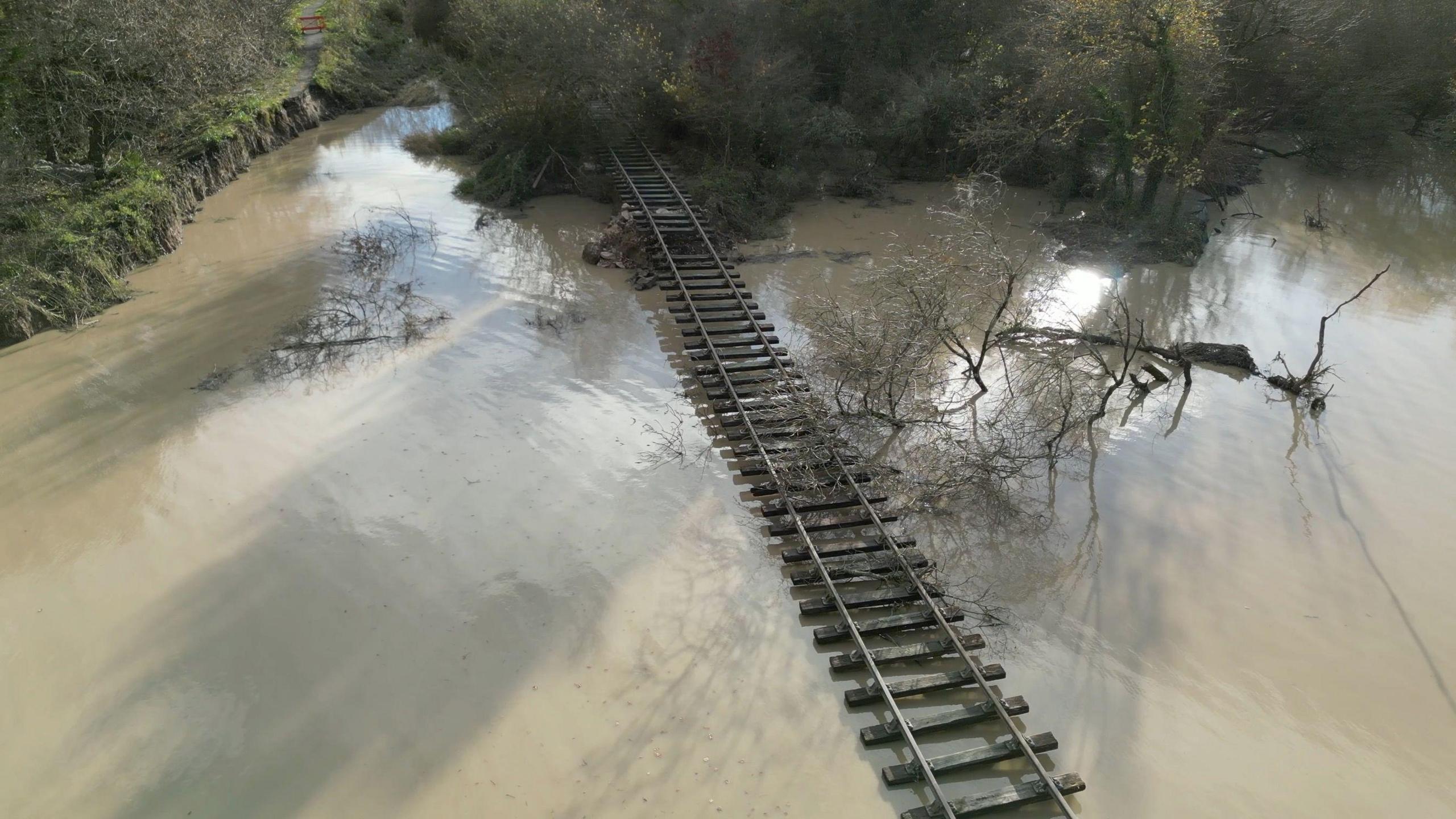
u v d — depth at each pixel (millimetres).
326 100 31484
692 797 6676
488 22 24109
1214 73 20297
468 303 15578
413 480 10484
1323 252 18562
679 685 7699
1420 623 8508
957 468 10844
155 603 8672
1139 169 20203
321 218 20188
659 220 18906
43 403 12383
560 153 22938
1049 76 20844
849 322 12945
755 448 11141
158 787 6828
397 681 7723
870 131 24422
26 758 7105
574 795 6691
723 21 24500
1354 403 12477
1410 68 24547
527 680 7734
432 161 25484
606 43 22438
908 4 25656
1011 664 8000
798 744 7164
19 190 15328
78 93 18188
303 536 9562
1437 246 19031
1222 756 7121
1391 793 6832
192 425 11719
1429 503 10281
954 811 6469
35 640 8266
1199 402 12609
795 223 20469
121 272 16891
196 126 23438
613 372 13195
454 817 6535
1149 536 9773
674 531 9688
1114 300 15891
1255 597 8859
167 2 20828
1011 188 23109
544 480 10523
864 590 8867
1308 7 22984
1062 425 11398
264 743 7164
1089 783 6863
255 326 14648
